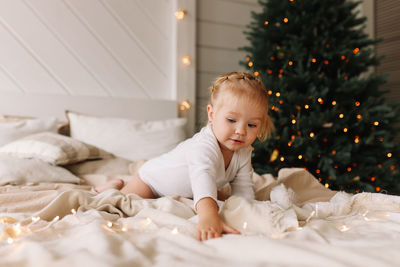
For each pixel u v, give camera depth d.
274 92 2.37
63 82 2.60
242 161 1.28
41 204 1.17
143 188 1.42
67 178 1.62
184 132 2.53
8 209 1.12
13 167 1.50
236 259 0.59
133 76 2.79
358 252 0.57
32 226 0.83
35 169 1.56
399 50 3.27
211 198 1.00
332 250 0.58
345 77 2.37
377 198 1.07
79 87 2.64
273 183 1.47
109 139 2.27
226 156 1.23
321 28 2.47
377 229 0.84
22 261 0.52
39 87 2.53
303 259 0.54
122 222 0.88
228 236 0.77
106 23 2.72
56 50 2.58
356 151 2.38
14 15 2.47
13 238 0.73
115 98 2.63
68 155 1.82
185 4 2.85
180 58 2.84
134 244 0.64
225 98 1.12
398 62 3.29
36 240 0.70
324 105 2.44
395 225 0.84
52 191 1.29
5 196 1.19
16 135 2.03
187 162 1.25
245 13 3.19
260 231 0.84
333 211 1.05
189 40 2.87
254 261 0.57
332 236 0.75
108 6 2.72
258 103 1.11
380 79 2.39
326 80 2.32
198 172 1.07
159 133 2.40
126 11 2.77
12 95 2.36
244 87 1.12
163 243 0.65
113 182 1.52
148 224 0.84
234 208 0.95
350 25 2.52
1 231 0.75
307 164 2.40
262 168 2.35
